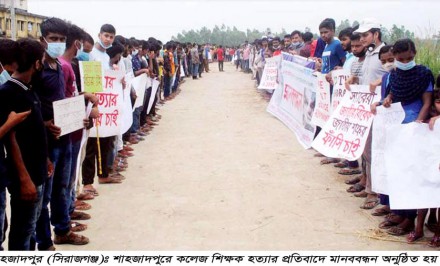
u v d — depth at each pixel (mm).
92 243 4438
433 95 4402
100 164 5711
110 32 6172
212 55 46312
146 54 10766
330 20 7609
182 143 8945
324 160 7289
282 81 11453
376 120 4727
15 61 3146
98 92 5598
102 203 5539
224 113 12836
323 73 7789
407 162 4273
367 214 5156
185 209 5328
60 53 3922
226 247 4324
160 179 6535
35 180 3367
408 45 4312
